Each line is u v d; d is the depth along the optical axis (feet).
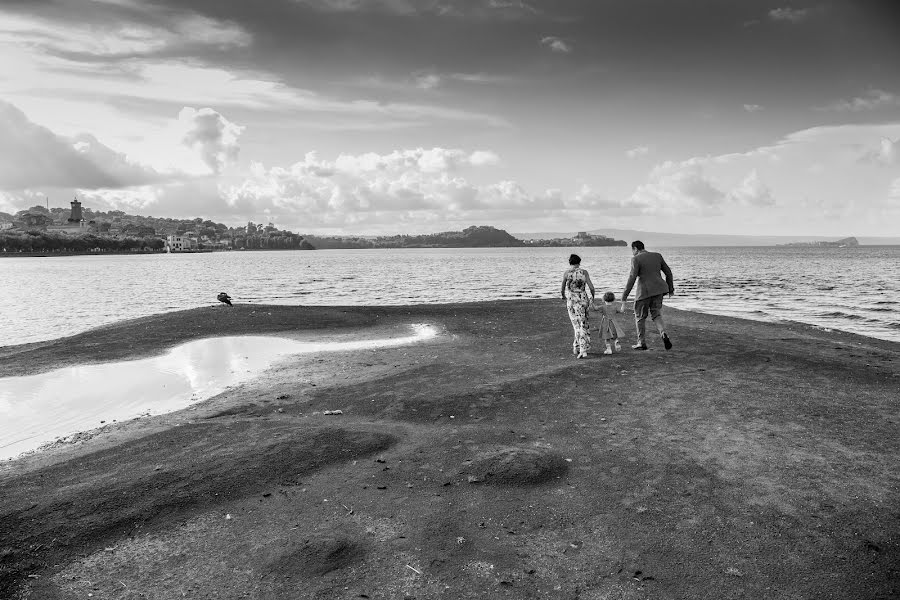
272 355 40.47
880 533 12.85
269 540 13.35
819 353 34.42
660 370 29.96
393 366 34.32
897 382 26.61
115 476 17.21
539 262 366.84
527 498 15.24
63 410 27.35
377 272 234.58
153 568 12.32
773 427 20.22
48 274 232.32
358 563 12.32
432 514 14.47
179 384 32.24
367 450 19.07
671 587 11.25
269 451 19.04
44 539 13.48
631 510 14.37
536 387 27.14
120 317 79.30
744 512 14.01
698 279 152.15
